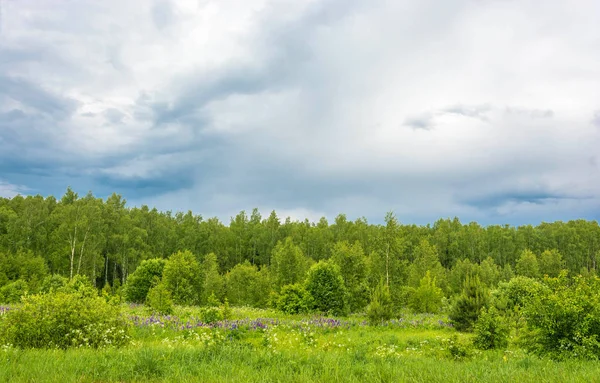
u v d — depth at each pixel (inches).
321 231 3981.3
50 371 297.4
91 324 502.3
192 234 3853.3
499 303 1000.2
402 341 738.8
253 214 4569.4
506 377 288.7
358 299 1562.5
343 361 371.6
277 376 294.2
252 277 1877.5
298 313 1376.7
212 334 690.8
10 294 1382.9
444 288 2266.2
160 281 1862.7
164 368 317.7
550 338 466.0
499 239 4205.2
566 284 486.0
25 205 3412.9
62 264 2760.8
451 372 313.1
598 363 381.4
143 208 4212.6
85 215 2910.9
